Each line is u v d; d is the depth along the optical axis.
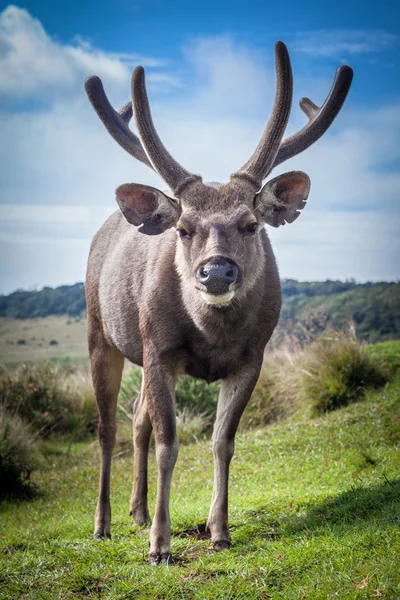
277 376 23.02
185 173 10.80
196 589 8.91
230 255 9.75
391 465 13.34
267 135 10.77
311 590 8.12
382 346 24.09
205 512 12.37
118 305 12.81
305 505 11.62
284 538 10.18
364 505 10.70
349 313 42.34
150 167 11.82
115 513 14.43
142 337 11.46
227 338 10.88
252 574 8.95
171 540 10.88
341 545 9.13
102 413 13.45
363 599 7.66
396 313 41.69
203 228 10.14
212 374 11.32
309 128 11.91
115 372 13.76
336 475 13.76
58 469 20.75
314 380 21.05
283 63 10.62
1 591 9.62
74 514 14.91
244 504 12.44
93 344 13.88
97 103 12.12
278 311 11.48
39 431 23.98
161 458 10.59
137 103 10.79
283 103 10.70
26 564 10.56
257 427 21.30
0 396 25.98
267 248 11.71
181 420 22.53
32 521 14.99
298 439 17.36
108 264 13.55
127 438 22.62
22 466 18.39
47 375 27.50
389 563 8.22
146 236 12.61
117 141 12.18
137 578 9.47
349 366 20.78
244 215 10.28
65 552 10.98
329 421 18.17
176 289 10.97
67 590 9.55
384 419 16.92
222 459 11.03
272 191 10.72
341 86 11.83
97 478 18.66
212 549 10.48
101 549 10.97
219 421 11.23
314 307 43.69
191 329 10.96
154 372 11.05
